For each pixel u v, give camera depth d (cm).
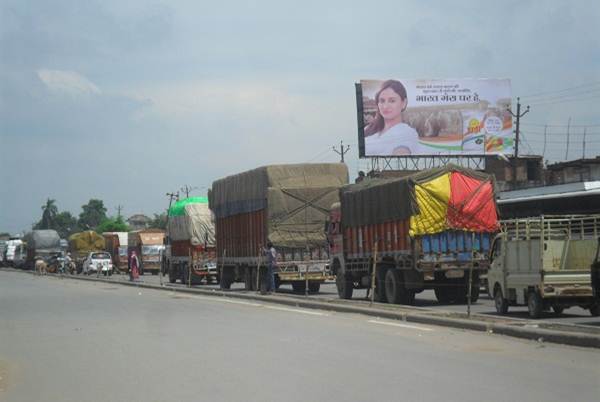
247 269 3662
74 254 8050
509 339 1570
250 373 1195
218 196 4062
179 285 4603
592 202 3011
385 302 2658
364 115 6312
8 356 1493
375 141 6300
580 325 1666
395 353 1383
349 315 2247
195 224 4544
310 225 3388
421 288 2528
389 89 6331
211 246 4547
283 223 3369
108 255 7319
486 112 6391
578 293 1925
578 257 1938
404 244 2489
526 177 6838
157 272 7194
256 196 3509
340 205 2978
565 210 3127
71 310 2628
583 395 975
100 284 5106
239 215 3772
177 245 4866
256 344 1558
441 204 2434
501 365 1223
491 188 2484
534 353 1356
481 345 1477
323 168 3447
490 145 6384
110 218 18312
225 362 1316
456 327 1805
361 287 2914
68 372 1278
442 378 1111
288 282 3500
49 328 2006
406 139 6316
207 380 1144
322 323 1988
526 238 2008
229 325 1978
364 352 1404
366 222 2745
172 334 1789
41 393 1099
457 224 2439
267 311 2450
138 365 1318
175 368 1270
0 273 8531
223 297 3341
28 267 9756
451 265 2434
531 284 1977
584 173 6209
